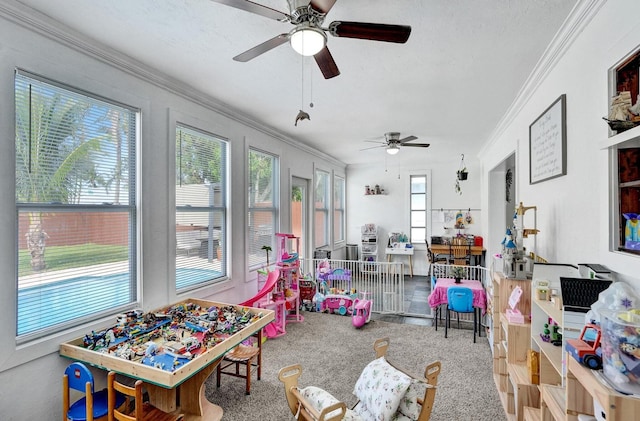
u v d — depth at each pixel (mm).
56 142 2031
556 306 1698
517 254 2418
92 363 1893
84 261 2188
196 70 2562
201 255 3256
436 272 4352
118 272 2412
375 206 7660
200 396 2141
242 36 2057
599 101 1614
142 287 2529
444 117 3738
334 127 4262
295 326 3984
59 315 2035
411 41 2068
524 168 3051
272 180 4637
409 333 3742
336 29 1562
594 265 1584
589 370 1099
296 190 5480
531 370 1957
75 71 2068
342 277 4836
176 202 2951
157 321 2406
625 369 968
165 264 2748
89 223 2221
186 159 3078
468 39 2043
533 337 1924
